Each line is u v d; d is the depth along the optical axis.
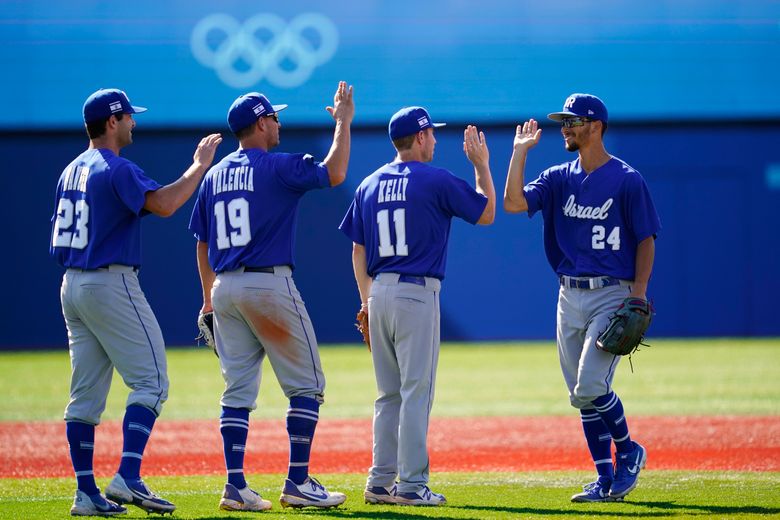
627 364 56.06
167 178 73.50
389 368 20.91
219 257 20.27
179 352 67.81
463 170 74.62
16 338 71.56
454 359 61.12
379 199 20.59
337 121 20.36
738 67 75.44
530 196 21.84
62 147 72.50
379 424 20.88
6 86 72.56
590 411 21.34
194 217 21.31
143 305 19.58
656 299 73.62
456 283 73.38
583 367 20.69
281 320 19.98
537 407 40.62
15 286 71.62
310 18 75.19
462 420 37.09
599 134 21.38
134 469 18.88
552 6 76.12
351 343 73.44
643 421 35.69
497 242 73.56
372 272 21.03
